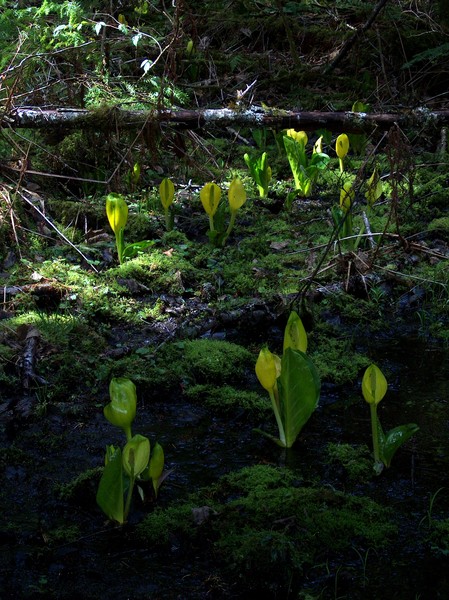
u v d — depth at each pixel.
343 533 2.68
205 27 8.69
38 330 3.97
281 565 2.48
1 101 5.66
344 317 4.52
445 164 6.48
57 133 5.67
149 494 2.90
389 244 5.27
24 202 5.29
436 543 2.63
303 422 3.21
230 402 3.58
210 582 2.47
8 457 3.15
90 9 7.13
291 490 2.89
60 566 2.54
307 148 7.10
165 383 3.74
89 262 4.75
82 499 2.88
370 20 7.56
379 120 5.57
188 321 4.38
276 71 8.15
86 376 3.76
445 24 8.14
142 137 5.49
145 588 2.44
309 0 9.04
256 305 4.48
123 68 7.17
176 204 5.78
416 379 3.84
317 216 5.75
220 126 5.52
